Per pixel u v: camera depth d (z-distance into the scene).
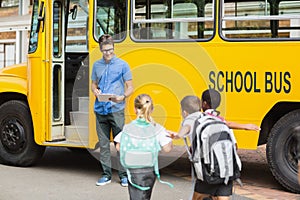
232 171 5.32
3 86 8.89
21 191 7.45
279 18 7.29
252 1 7.39
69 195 7.24
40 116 8.43
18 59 17.33
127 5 7.95
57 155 10.23
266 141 7.71
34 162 8.98
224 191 5.36
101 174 8.51
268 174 8.69
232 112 7.43
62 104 8.54
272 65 7.26
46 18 8.38
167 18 7.76
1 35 17.86
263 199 7.09
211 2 7.54
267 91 7.29
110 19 8.05
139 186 5.46
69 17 8.65
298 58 7.15
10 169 8.82
